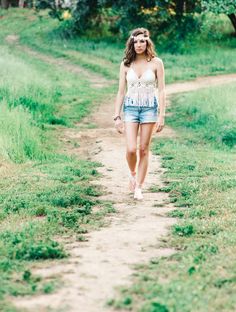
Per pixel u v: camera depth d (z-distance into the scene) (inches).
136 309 182.9
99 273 218.1
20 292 197.2
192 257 230.7
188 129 655.8
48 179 393.4
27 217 302.7
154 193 365.4
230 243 250.8
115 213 315.6
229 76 1138.0
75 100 872.3
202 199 337.4
